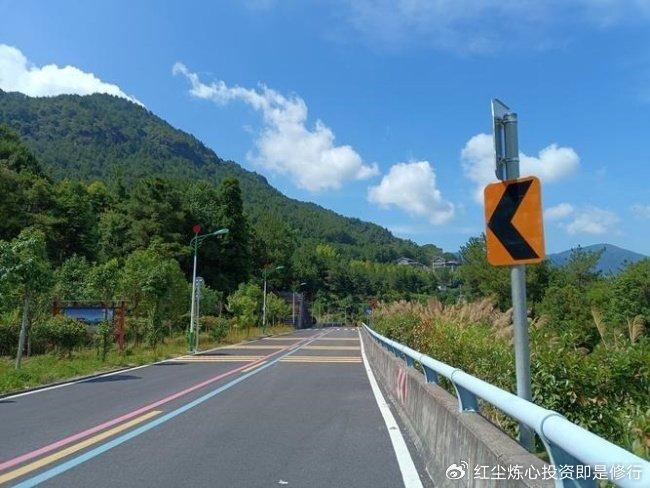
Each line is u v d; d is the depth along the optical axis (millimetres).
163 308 36812
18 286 20359
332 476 6355
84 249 64688
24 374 16812
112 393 13938
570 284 40375
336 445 7938
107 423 9727
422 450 7320
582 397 7871
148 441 8219
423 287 134625
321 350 33250
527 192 4594
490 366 10586
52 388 15164
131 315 34906
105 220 77938
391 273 144875
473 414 5551
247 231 95812
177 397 13031
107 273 29891
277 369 20531
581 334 10336
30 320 24703
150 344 33125
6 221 55844
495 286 41656
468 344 13086
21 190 59688
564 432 2842
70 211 63625
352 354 29359
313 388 14703
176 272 39250
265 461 7035
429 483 6070
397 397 11648
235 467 6754
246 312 63469
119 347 28594
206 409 11195
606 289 41562
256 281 104500
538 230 4520
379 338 18922
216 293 64812
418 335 17156
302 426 9383
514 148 4918
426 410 7457
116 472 6543
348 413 10695
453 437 5559
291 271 135625
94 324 30500
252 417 10266
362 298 147500
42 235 20922
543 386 7926
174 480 6211
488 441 4449
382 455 7344
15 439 8461
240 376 17984
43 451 7641
